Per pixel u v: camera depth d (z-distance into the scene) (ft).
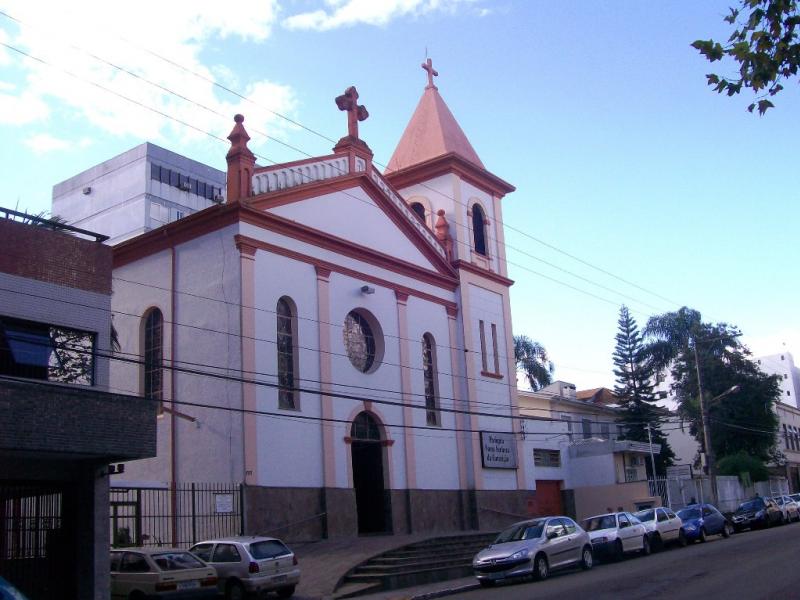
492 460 115.55
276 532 82.69
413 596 64.23
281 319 90.43
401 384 104.22
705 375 185.06
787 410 239.50
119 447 54.85
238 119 91.56
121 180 177.68
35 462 55.36
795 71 32.55
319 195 98.07
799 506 144.05
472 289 120.88
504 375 123.65
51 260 57.88
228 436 83.25
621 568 74.28
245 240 86.58
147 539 76.18
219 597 62.64
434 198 124.57
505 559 68.03
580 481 143.54
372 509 99.14
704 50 32.94
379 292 104.12
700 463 189.57
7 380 49.73
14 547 54.03
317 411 91.04
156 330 93.50
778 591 51.72
